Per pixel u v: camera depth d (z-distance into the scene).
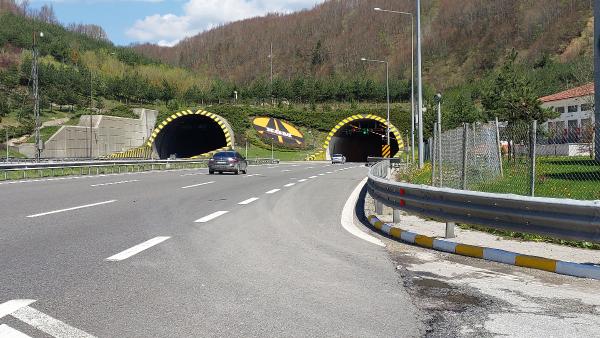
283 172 36.81
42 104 102.81
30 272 6.30
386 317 4.87
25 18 171.25
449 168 22.16
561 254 7.84
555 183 17.69
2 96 98.25
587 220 6.94
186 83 152.38
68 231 9.40
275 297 5.46
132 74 146.12
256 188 20.66
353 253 7.95
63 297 5.30
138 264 6.84
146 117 100.94
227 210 13.10
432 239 8.54
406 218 11.67
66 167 30.23
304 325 4.60
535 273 6.85
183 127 91.44
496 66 172.12
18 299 5.18
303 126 97.06
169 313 4.87
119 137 91.88
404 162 40.56
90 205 13.68
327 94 122.19
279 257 7.51
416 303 5.36
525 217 7.66
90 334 4.29
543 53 141.50
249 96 125.25
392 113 92.44
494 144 20.52
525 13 190.25
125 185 21.38
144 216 11.67
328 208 13.96
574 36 159.62
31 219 10.85
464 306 5.27
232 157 32.97
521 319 4.87
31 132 84.38
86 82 121.50
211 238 8.96
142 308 5.01
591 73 58.34
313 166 53.84
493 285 6.17
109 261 6.98
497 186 17.12
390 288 5.95
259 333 4.38
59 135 78.31
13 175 29.38
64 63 147.75
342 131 94.31
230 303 5.22
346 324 4.65
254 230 9.97
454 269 7.01
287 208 13.81
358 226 10.86
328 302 5.32
